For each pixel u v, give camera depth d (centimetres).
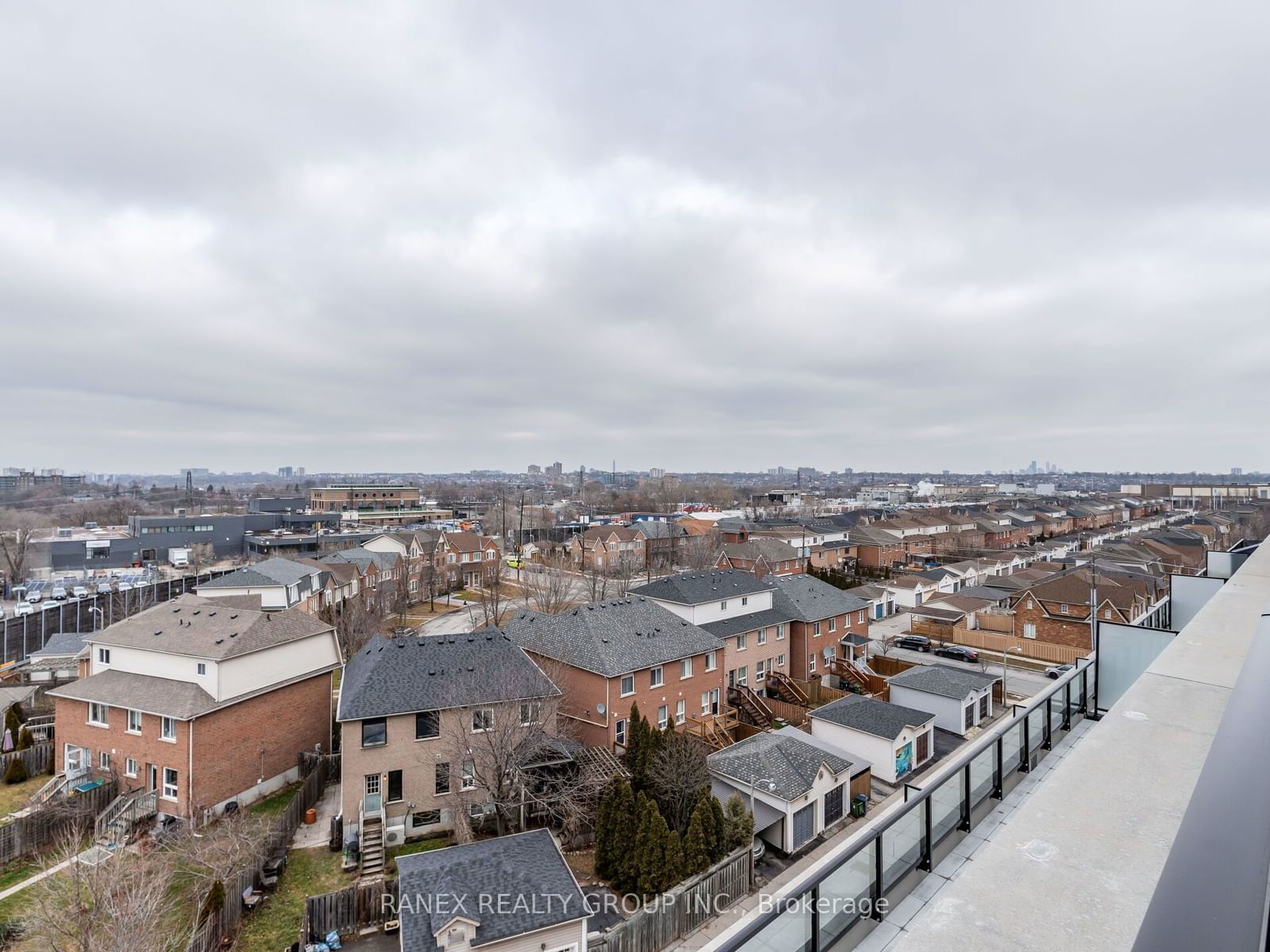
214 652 2812
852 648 4609
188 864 2286
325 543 9681
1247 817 235
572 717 3241
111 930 1697
